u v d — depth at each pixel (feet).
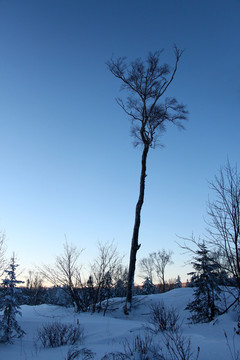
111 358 21.77
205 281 43.60
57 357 25.44
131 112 72.74
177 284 190.19
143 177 65.10
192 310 45.88
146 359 20.57
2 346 30.91
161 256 175.11
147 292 139.54
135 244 60.54
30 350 29.73
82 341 31.91
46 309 68.08
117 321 45.34
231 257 23.50
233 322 29.96
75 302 61.21
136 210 62.75
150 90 70.54
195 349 22.39
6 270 34.35
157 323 35.12
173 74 70.28
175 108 71.36
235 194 24.31
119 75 71.51
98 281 62.18
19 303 34.68
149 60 70.18
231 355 20.10
